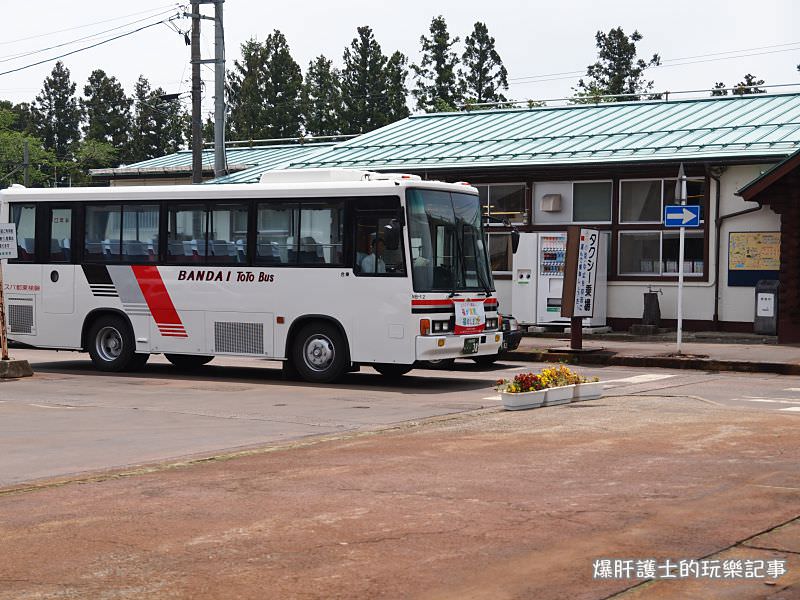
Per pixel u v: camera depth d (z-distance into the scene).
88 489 9.52
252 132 74.12
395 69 74.38
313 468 10.40
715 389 17.66
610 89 82.31
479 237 18.94
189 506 8.75
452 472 10.07
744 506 8.53
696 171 27.67
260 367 22.09
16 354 25.11
